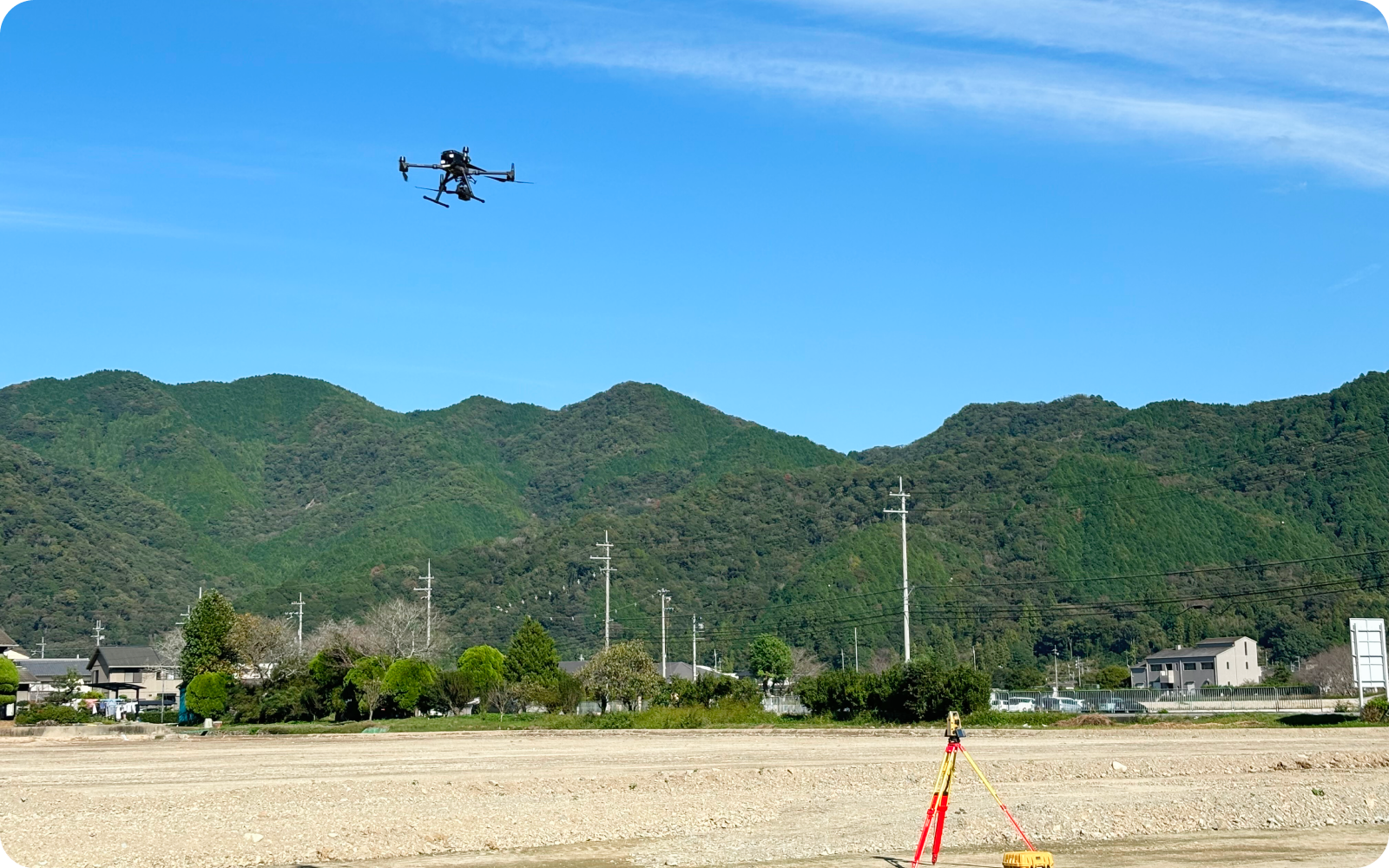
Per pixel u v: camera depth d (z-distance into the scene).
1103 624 148.00
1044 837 24.09
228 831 25.23
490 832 25.38
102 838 24.36
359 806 29.42
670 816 27.62
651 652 155.25
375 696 77.62
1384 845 22.89
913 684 62.28
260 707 80.44
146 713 100.44
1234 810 26.56
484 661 84.06
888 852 22.83
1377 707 58.81
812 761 39.41
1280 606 145.00
